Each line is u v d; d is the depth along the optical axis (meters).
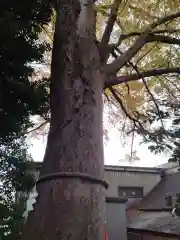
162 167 15.49
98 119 3.33
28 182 5.65
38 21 4.14
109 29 4.04
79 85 3.35
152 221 11.55
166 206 12.27
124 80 4.38
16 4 3.63
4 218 5.04
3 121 4.08
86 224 2.74
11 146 5.39
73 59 3.48
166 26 5.79
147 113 6.13
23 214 5.77
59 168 2.94
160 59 6.97
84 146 3.06
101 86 3.66
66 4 3.84
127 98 7.46
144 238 11.05
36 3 3.81
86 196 2.84
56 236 2.65
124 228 8.83
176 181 13.77
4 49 3.62
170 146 5.11
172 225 10.14
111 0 5.68
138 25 5.96
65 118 3.19
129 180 14.83
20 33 3.79
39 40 5.11
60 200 2.77
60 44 3.65
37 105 4.23
